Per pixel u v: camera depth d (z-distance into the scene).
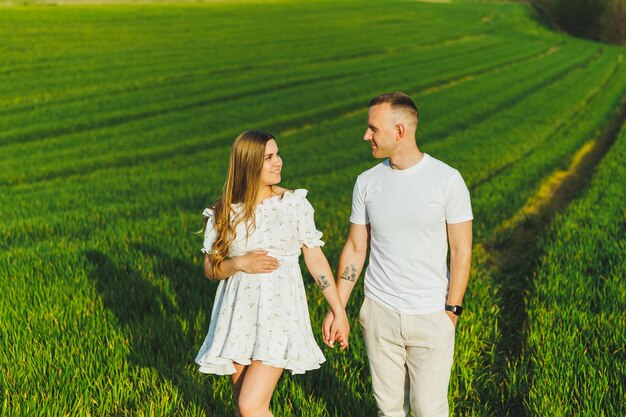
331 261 8.69
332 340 4.29
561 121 25.58
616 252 8.41
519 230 11.66
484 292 7.29
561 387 4.84
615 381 5.00
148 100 29.11
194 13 59.12
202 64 38.28
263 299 3.99
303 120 26.58
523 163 17.28
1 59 35.91
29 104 27.55
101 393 4.84
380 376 4.33
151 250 9.06
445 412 4.25
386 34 56.41
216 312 4.17
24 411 4.49
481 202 12.60
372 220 4.18
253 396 3.91
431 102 30.83
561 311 6.42
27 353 5.45
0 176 17.22
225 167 18.95
